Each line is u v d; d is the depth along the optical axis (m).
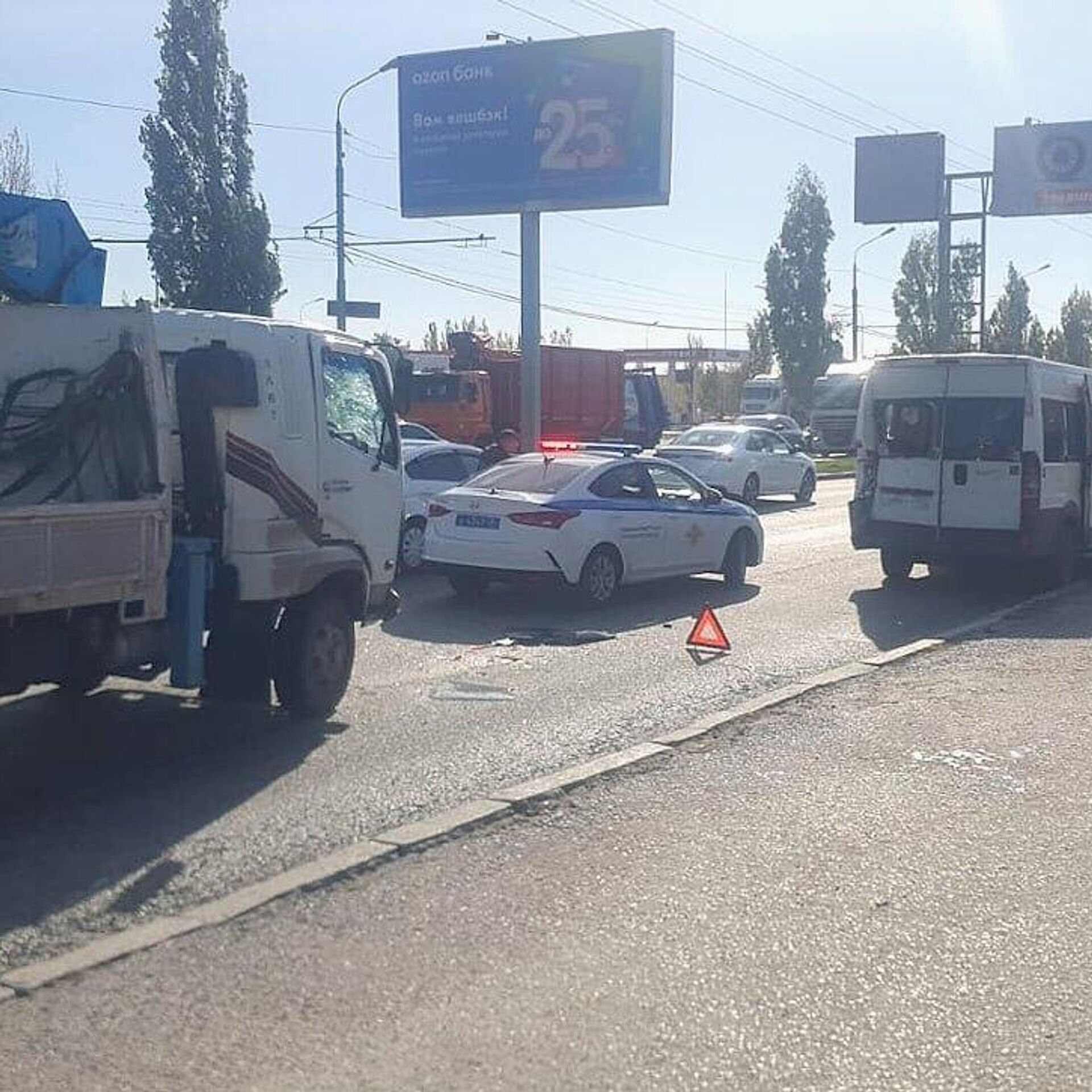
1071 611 16.66
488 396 34.78
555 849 7.56
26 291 9.23
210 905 6.60
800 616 16.22
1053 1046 5.27
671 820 8.14
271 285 35.75
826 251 77.75
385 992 5.66
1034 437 17.44
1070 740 10.20
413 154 32.47
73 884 6.91
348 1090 4.84
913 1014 5.54
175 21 34.38
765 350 87.75
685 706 11.33
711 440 32.50
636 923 6.48
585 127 30.86
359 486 10.77
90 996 5.56
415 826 7.82
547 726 10.50
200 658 9.23
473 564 15.90
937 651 13.92
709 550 17.95
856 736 10.28
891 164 54.22
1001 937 6.38
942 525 17.92
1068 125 52.59
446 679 12.30
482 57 31.67
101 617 8.47
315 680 10.51
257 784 8.73
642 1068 5.04
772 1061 5.11
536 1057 5.11
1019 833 7.95
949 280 55.12
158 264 34.88
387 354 13.03
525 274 32.03
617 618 15.77
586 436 38.66
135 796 8.47
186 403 9.50
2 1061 5.01
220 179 34.94
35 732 10.02
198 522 9.59
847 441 57.00
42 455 8.27
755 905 6.74
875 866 7.36
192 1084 4.86
